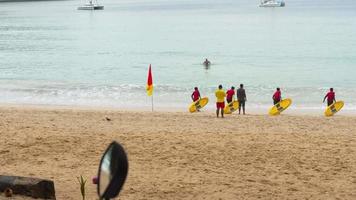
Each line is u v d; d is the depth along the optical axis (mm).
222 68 60281
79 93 41844
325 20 155750
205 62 60188
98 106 35875
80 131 21016
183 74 55250
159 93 41969
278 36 107250
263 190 12945
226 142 18672
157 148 17641
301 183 13633
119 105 36375
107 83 48281
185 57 73188
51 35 122312
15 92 42156
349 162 15734
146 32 126000
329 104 31422
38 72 57875
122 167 2877
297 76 53531
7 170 14633
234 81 49906
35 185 10039
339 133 21922
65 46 94062
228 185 13359
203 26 142625
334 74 54844
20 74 55844
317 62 65625
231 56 73562
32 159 15992
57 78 52469
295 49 81750
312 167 15219
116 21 176875
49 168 14914
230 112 30516
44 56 77062
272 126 24547
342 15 181125
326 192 12867
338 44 88000
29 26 156125
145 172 14555
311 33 112312
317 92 42469
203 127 23766
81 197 11766
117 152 2926
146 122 25250
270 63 65125
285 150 17391
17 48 91062
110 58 73500
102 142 18562
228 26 140500
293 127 24219
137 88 44562
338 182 13734
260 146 18031
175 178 13961
